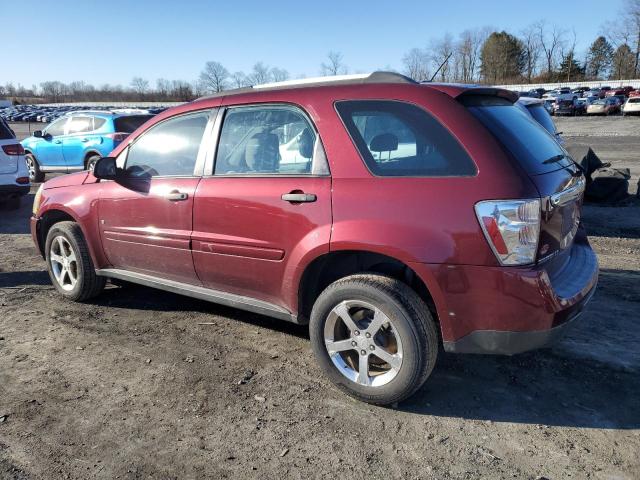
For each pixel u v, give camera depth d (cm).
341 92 326
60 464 268
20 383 346
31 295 511
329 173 318
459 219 278
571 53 9144
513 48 9500
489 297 277
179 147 402
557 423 300
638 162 1482
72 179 486
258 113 359
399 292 294
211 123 383
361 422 302
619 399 322
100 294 507
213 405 320
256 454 275
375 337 307
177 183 391
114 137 1159
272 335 418
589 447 278
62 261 492
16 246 714
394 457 272
